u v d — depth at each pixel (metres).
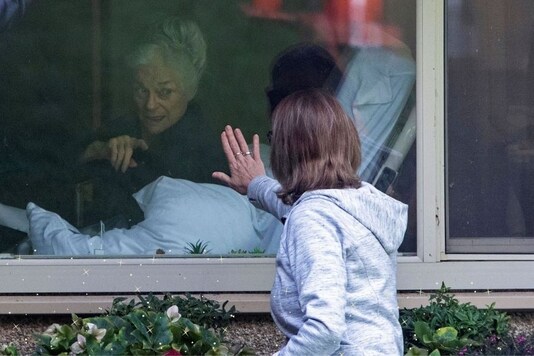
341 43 10.63
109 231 10.58
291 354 6.27
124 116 10.64
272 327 10.33
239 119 10.67
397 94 10.58
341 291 6.32
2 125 10.53
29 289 10.29
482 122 10.60
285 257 6.67
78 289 10.30
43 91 10.55
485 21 10.55
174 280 10.36
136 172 10.66
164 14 10.60
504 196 10.66
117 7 10.56
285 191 6.96
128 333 8.16
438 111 10.45
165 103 10.64
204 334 8.37
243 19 10.62
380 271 6.70
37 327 10.27
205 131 10.69
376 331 6.61
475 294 10.48
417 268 10.45
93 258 10.46
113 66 10.60
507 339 9.34
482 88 10.59
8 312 10.13
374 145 10.60
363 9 10.59
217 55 10.64
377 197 6.82
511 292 10.54
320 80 10.63
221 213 10.61
